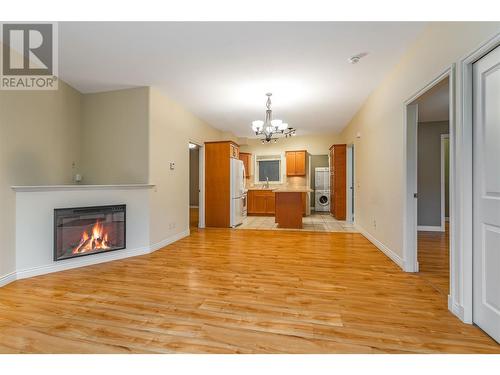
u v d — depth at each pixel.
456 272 1.98
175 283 2.65
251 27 2.39
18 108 2.84
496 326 1.65
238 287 2.55
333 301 2.24
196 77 3.52
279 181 8.58
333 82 3.73
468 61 1.82
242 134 7.79
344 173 6.86
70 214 3.14
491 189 1.69
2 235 2.61
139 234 3.77
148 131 3.81
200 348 1.61
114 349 1.60
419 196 5.45
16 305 2.18
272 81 3.68
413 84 2.67
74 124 3.85
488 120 1.71
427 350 1.58
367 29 2.43
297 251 3.88
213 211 6.01
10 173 2.72
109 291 2.46
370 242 4.43
